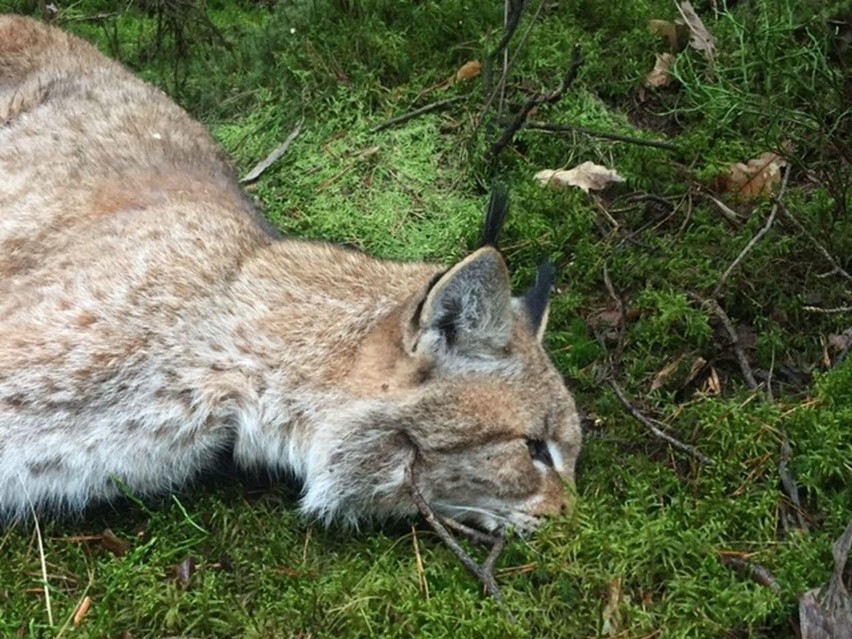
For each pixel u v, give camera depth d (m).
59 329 0.89
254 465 0.93
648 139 1.33
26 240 0.98
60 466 0.88
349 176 1.31
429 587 0.85
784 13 1.39
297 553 0.89
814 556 0.86
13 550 0.87
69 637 0.79
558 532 0.88
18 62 1.18
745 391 1.05
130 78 1.22
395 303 0.90
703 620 0.82
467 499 0.90
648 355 1.10
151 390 0.88
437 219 1.27
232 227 0.97
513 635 0.79
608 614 0.83
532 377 0.90
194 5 1.52
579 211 1.24
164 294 0.91
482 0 1.46
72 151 1.05
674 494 0.95
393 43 1.42
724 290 1.15
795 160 1.20
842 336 1.09
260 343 0.90
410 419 0.87
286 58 1.42
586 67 1.40
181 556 0.87
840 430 0.97
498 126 1.32
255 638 0.80
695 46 1.40
